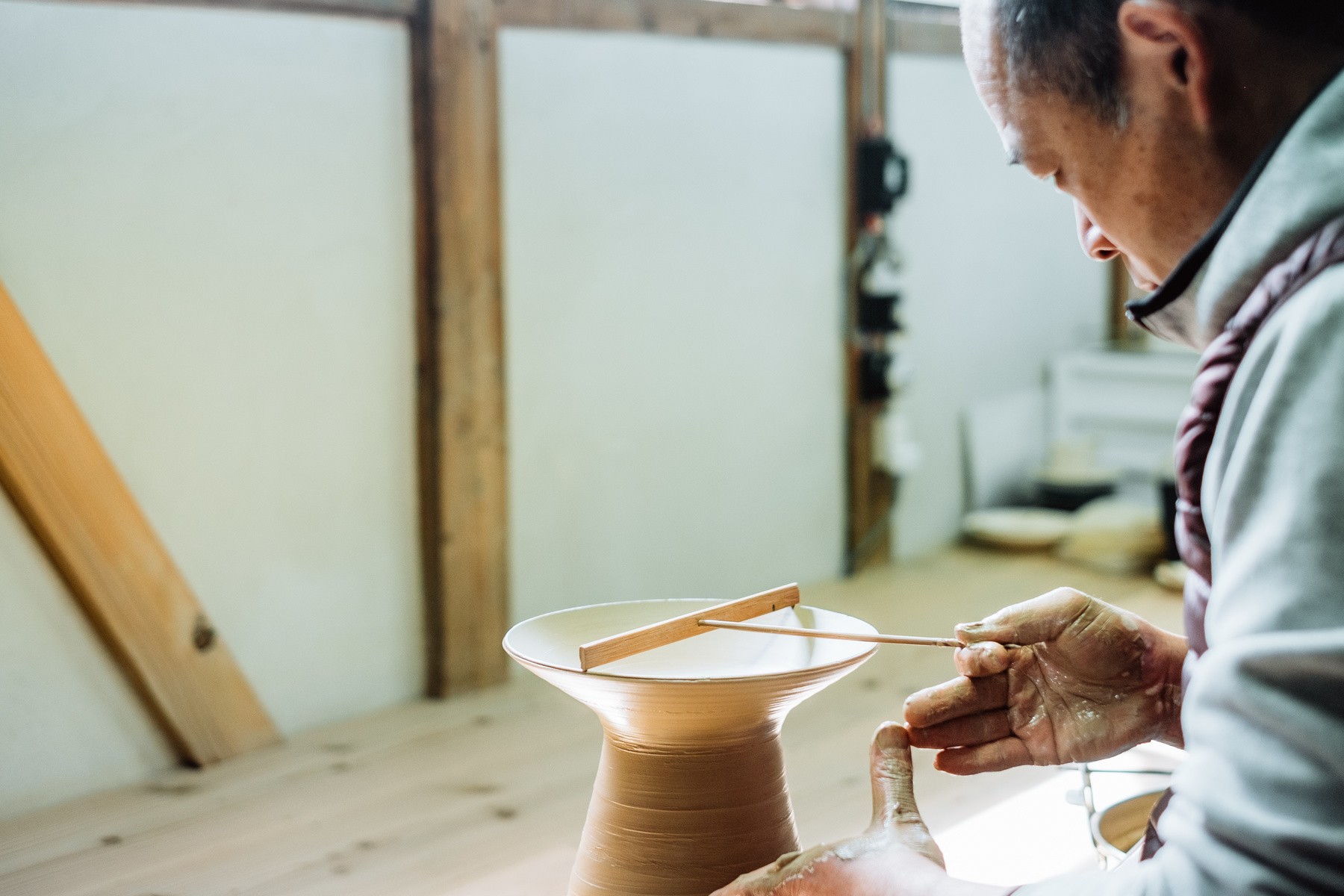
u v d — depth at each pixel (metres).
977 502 4.36
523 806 2.19
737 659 1.27
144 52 2.24
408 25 2.61
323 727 2.63
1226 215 0.79
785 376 3.63
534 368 2.98
